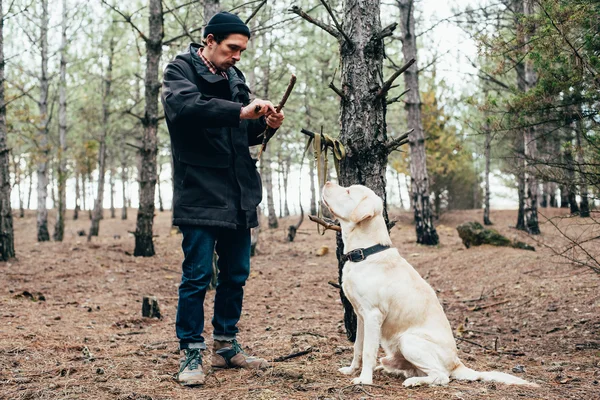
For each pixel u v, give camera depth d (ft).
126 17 37.14
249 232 12.18
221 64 11.23
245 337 17.69
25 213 117.70
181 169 11.07
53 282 29.14
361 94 14.66
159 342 15.93
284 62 46.03
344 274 11.50
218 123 10.21
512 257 33.86
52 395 9.65
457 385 10.61
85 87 64.34
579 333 17.66
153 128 40.88
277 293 28.84
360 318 11.65
